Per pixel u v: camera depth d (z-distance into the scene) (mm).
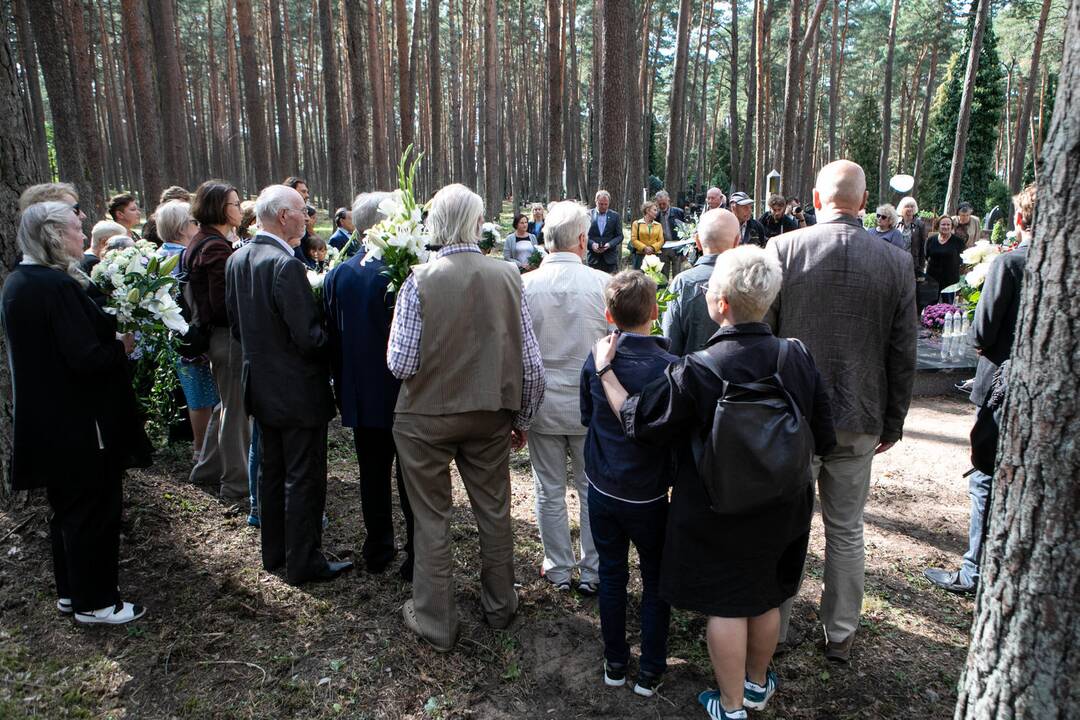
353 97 14562
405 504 3375
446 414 2777
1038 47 25750
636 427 2414
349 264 3219
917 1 33969
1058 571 1761
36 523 3670
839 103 50219
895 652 3078
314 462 3338
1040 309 1777
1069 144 1697
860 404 2734
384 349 3180
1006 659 1884
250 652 2932
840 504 2879
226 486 4176
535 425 3334
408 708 2689
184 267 4055
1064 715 1785
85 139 15008
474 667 2920
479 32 36594
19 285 2707
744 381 2291
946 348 7910
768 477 2182
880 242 2748
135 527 3754
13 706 2613
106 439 2879
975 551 3576
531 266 10422
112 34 33062
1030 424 1803
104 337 2904
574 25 31562
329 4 14312
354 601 3283
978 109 26875
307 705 2670
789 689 2820
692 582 2436
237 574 3441
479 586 3463
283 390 3178
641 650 2781
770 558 2391
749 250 2391
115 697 2691
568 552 3488
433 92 21031
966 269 10797
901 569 3859
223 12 37688
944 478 5309
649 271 4090
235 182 40656
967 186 27406
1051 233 1750
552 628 3176
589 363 2721
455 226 2795
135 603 3215
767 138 18812
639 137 23094
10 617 3102
